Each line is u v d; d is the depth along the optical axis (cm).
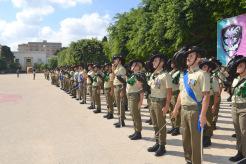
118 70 1052
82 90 1761
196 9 1947
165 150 735
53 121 1184
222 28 1458
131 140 867
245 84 611
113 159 707
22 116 1316
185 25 1997
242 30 1354
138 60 849
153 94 720
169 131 928
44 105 1695
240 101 620
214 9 1909
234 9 1834
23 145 845
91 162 692
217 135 875
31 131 1012
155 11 2353
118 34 3047
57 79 3406
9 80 5138
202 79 536
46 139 905
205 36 2050
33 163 698
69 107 1598
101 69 1383
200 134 554
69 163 691
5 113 1410
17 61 13750
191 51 553
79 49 5231
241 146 636
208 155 708
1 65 10469
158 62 711
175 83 848
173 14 2005
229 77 652
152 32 2239
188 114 559
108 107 1219
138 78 808
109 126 1067
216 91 769
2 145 850
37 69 11000
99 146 817
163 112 700
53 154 760
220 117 1129
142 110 1379
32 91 2756
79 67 1934
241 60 610
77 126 1077
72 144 845
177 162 670
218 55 1484
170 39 2130
